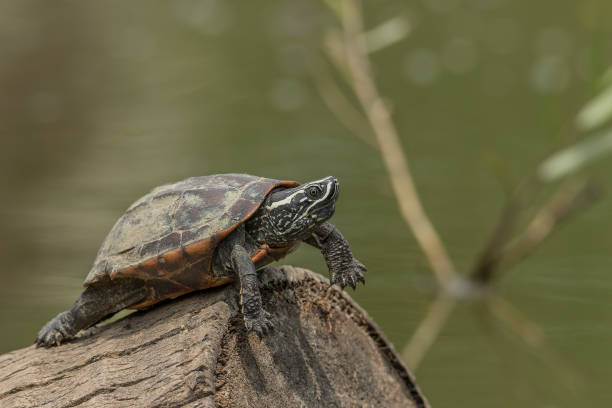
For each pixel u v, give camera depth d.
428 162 12.59
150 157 12.39
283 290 4.02
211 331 3.47
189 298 3.88
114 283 3.90
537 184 9.19
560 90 15.55
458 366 7.11
